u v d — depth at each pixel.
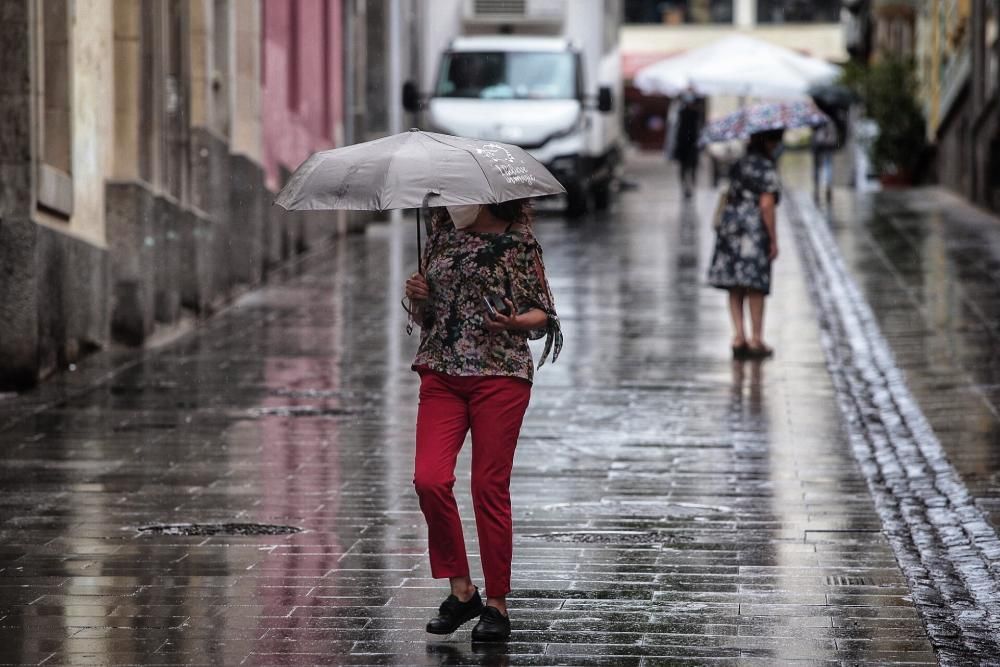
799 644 16.27
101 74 37.47
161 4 39.59
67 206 34.78
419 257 16.83
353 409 30.80
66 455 26.62
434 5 67.88
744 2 147.50
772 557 19.83
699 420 29.30
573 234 60.19
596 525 21.59
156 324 39.38
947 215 63.41
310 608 17.72
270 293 46.72
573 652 16.08
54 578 19.00
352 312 43.31
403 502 23.19
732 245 35.91
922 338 37.38
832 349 36.69
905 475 24.72
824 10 146.25
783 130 36.06
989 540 20.61
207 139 43.84
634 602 17.84
